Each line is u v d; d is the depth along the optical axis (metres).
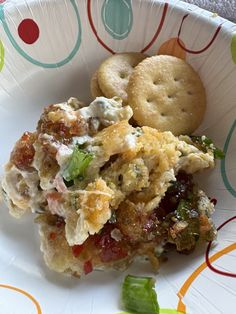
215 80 0.13
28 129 0.14
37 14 0.14
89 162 0.11
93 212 0.11
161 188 0.11
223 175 0.12
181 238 0.11
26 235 0.12
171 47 0.14
